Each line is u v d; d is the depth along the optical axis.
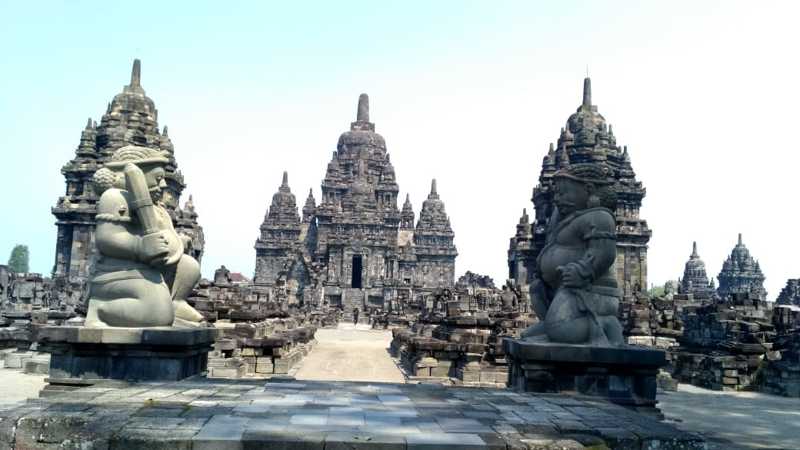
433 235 116.88
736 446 11.61
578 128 54.91
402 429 7.62
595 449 7.25
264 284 113.69
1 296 38.75
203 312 22.73
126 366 11.47
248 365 21.67
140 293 11.65
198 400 9.12
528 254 52.47
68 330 11.30
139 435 6.88
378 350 37.56
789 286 73.81
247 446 6.79
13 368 18.83
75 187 53.59
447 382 21.66
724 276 110.62
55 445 7.24
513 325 23.95
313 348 37.44
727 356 21.80
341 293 100.25
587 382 11.78
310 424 7.71
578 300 12.33
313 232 117.25
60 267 52.47
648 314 28.78
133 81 57.88
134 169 11.77
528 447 7.10
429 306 44.19
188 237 13.45
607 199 12.98
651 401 11.79
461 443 7.01
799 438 12.52
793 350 20.80
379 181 118.31
